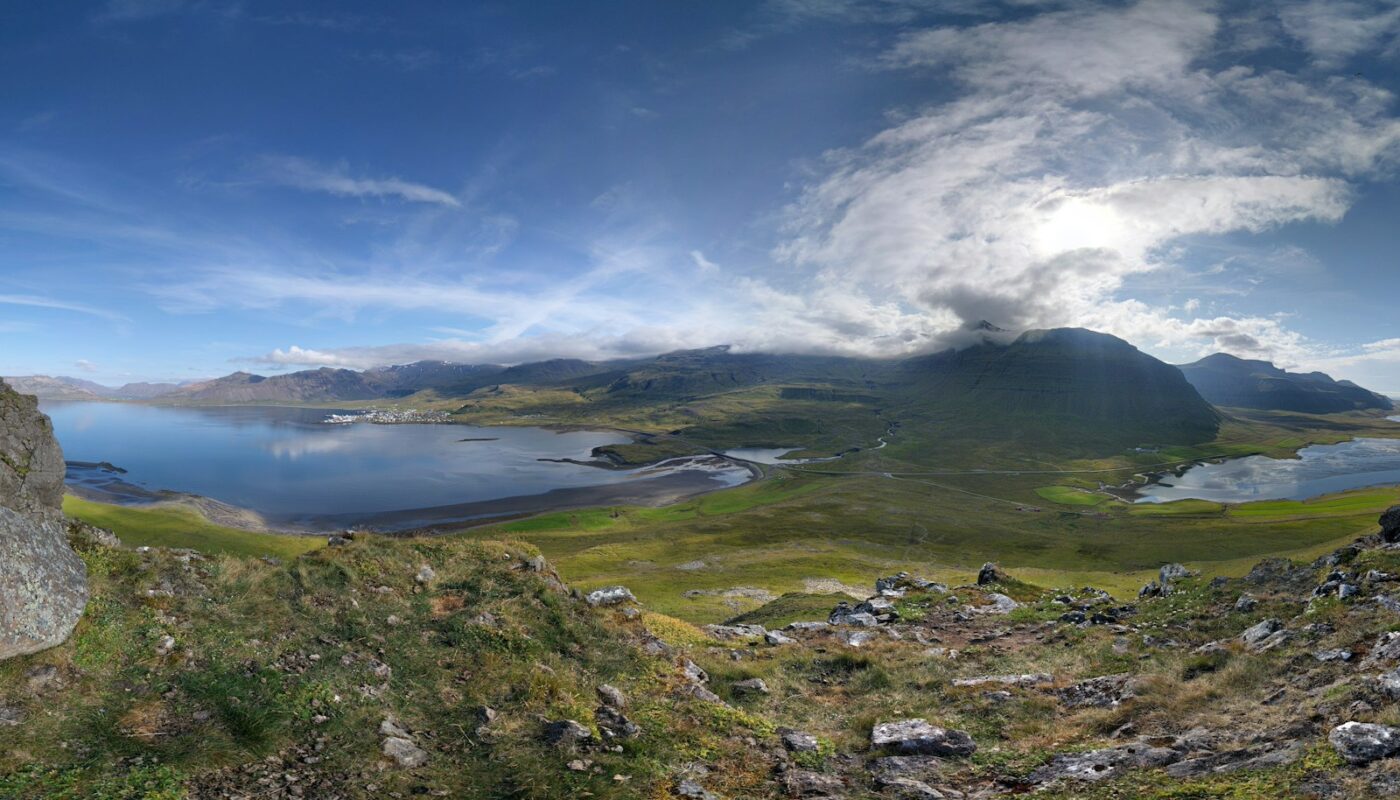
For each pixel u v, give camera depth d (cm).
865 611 3550
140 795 1022
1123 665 2066
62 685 1216
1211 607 2481
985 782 1366
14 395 1677
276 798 1102
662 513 15725
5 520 1299
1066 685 1950
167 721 1238
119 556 1675
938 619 3312
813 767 1473
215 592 1731
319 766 1223
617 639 2181
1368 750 1071
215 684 1374
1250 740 1273
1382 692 1264
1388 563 2127
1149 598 3089
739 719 1725
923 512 15975
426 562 2358
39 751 1056
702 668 2189
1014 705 1802
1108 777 1255
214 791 1084
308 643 1667
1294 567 2556
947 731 1623
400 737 1380
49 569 1327
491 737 1451
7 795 959
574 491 19188
